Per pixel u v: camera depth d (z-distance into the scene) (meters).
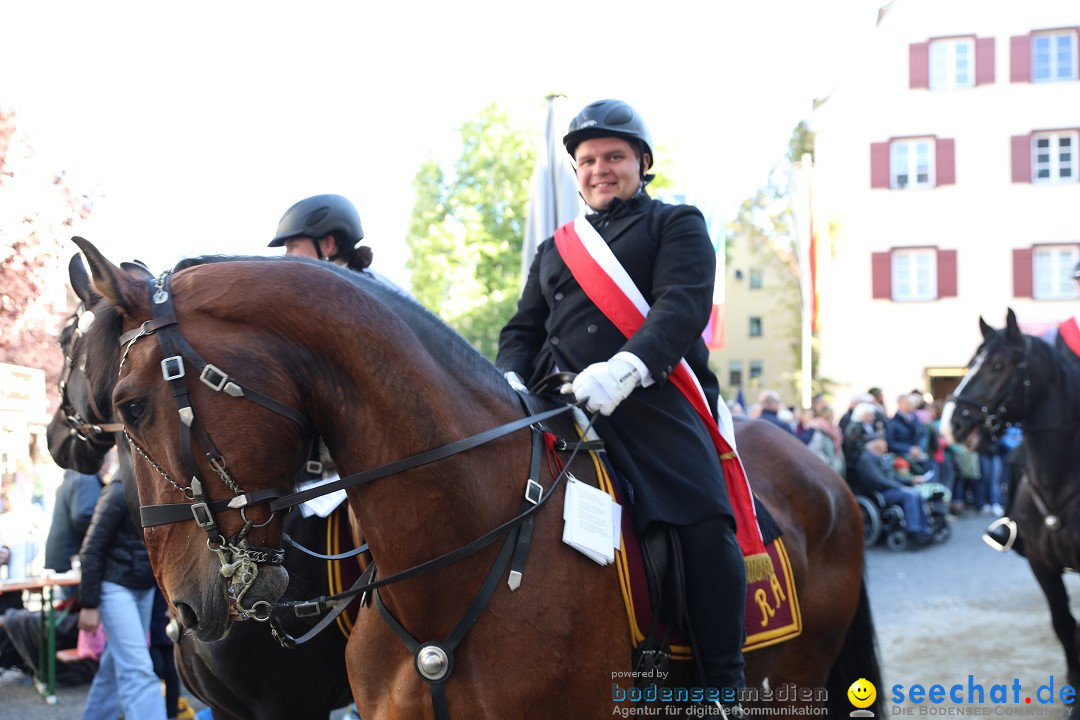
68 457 3.12
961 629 6.99
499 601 2.11
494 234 23.44
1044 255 22.48
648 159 2.81
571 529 2.20
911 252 22.84
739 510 2.67
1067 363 5.44
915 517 11.18
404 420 2.05
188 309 1.92
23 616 6.59
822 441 11.05
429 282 22.97
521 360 2.84
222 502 1.85
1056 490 5.33
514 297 22.73
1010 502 5.96
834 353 22.94
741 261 32.84
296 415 1.94
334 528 2.88
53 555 6.28
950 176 22.61
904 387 22.73
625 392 2.29
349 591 2.08
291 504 1.93
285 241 3.41
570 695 2.16
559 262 2.71
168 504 1.88
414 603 2.09
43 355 10.58
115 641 4.47
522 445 2.28
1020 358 5.39
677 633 2.46
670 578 2.40
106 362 1.95
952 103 22.62
